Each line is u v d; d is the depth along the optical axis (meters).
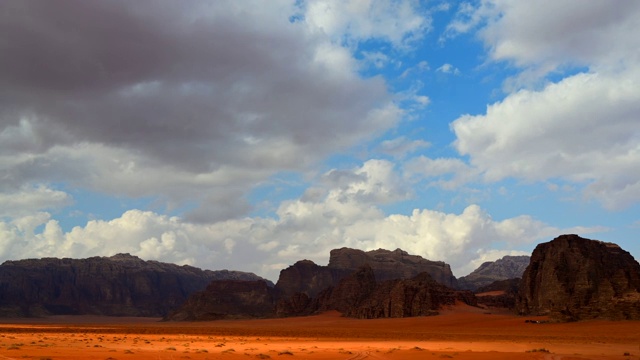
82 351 60.62
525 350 78.94
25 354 53.47
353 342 100.62
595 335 131.38
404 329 184.62
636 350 81.25
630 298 166.12
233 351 67.25
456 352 71.00
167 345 80.12
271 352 66.62
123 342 86.50
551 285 198.25
